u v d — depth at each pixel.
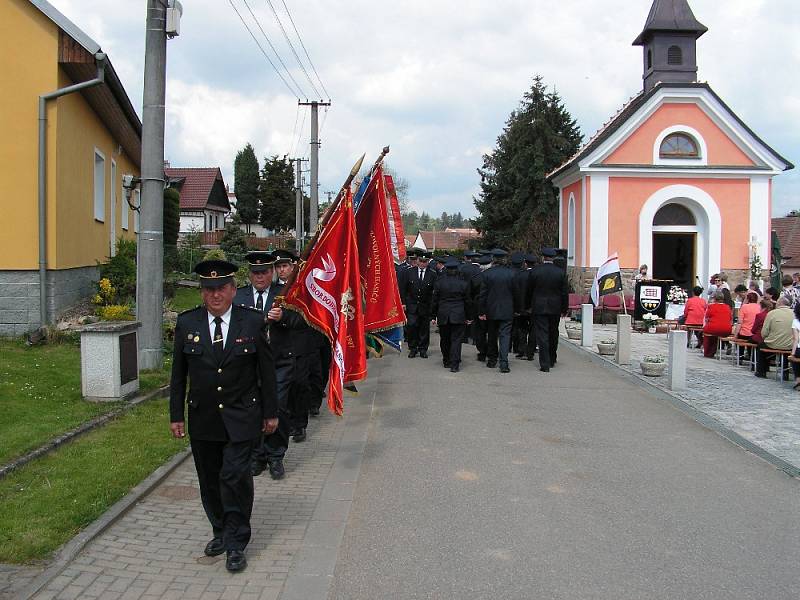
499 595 4.29
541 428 8.55
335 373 6.45
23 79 12.27
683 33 25.03
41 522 4.97
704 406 9.94
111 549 4.82
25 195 12.30
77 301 14.34
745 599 4.28
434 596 4.27
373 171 8.46
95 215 16.61
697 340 17.20
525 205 44.59
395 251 14.70
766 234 24.23
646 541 5.16
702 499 6.11
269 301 7.18
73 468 6.14
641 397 10.54
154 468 6.37
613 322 22.72
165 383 9.50
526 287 13.04
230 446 4.71
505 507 5.84
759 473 6.88
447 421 8.87
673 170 23.88
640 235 24.12
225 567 4.63
